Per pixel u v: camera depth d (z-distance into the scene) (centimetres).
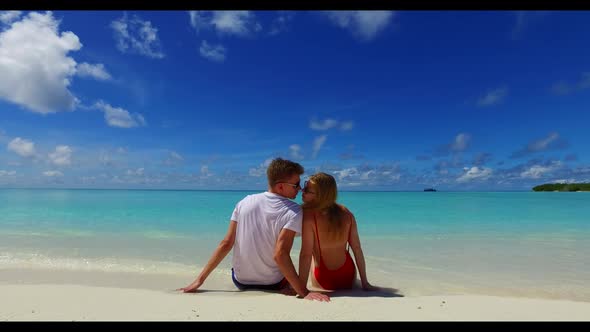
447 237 689
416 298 268
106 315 215
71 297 256
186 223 911
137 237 662
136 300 251
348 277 322
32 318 207
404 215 1260
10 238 630
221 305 241
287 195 304
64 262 442
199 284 311
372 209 1605
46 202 1930
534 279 385
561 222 979
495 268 434
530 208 1675
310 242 301
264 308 235
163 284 350
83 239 630
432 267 441
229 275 390
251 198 309
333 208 304
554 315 225
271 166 303
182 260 470
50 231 730
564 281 376
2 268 406
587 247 572
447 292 332
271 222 295
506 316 222
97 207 1523
